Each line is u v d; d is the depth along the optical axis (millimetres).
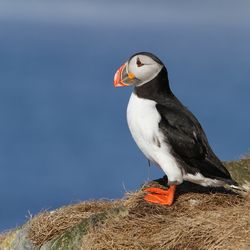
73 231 12773
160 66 12992
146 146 12758
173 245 11383
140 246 11562
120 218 12617
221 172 12734
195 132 12602
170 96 13188
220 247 10828
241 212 11703
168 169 12500
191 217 12070
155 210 12602
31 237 13852
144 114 12625
